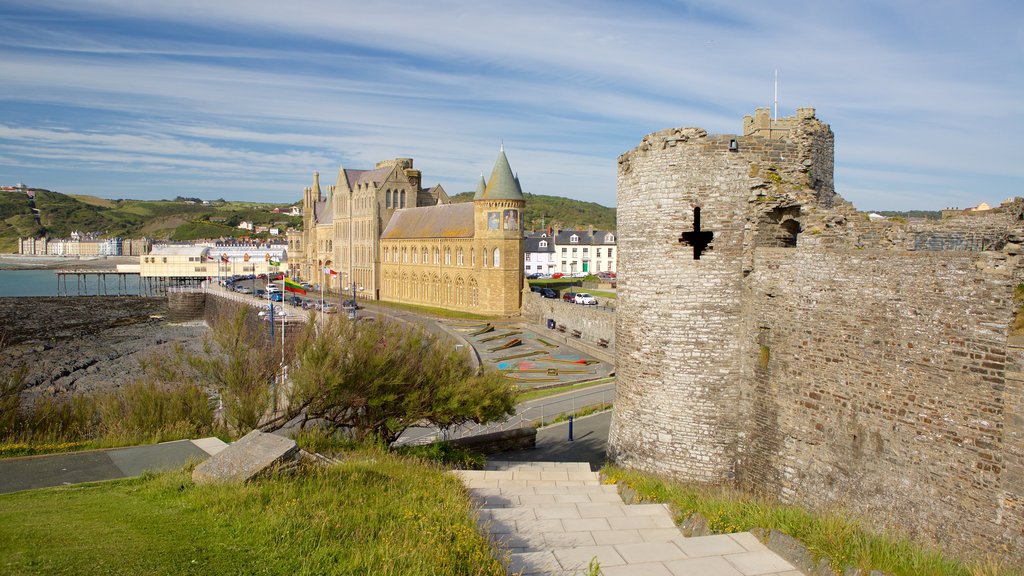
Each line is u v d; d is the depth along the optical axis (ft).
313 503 44.32
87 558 33.35
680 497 54.95
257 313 285.64
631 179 74.74
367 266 456.86
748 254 67.56
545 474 73.15
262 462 49.44
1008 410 42.60
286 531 38.55
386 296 440.45
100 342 333.42
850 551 38.73
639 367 73.46
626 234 75.97
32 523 39.29
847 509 53.31
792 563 39.42
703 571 38.01
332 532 39.68
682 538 44.91
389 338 91.50
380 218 448.65
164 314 469.57
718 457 68.90
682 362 70.03
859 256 53.42
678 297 70.18
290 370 92.94
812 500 57.36
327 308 308.40
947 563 38.32
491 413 91.09
